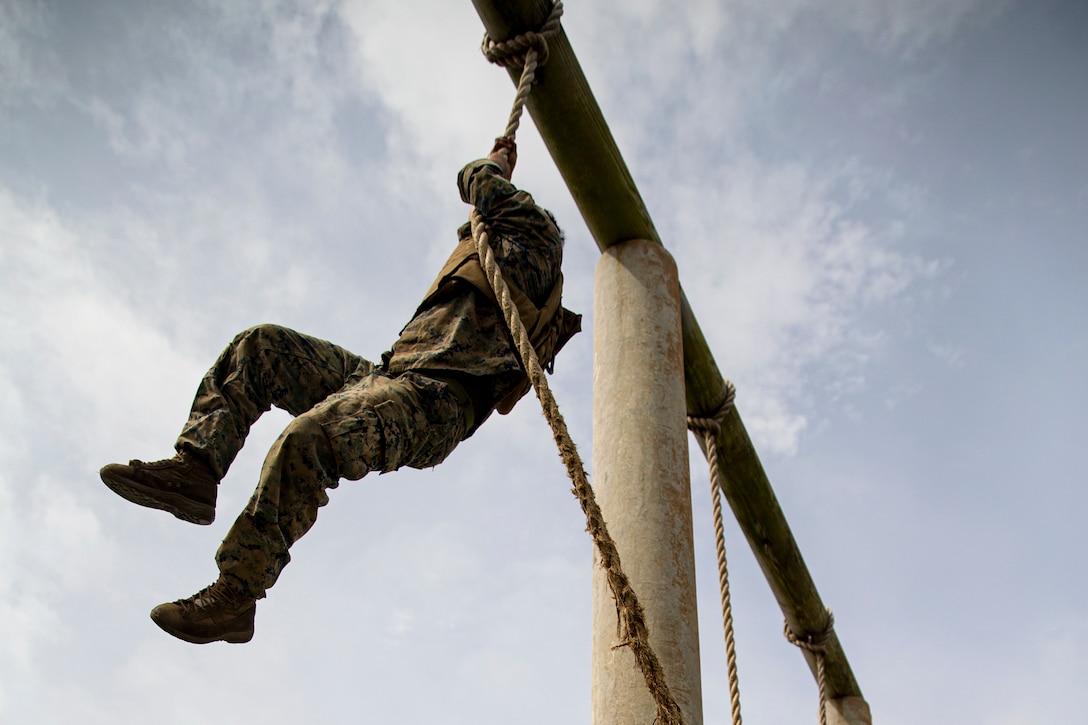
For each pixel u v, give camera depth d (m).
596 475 4.57
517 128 4.53
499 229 4.40
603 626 4.08
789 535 6.86
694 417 6.02
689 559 4.32
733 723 4.81
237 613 3.52
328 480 3.63
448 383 4.05
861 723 7.69
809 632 7.33
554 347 4.71
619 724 3.80
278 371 4.08
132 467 3.70
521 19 4.64
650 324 4.89
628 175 5.15
